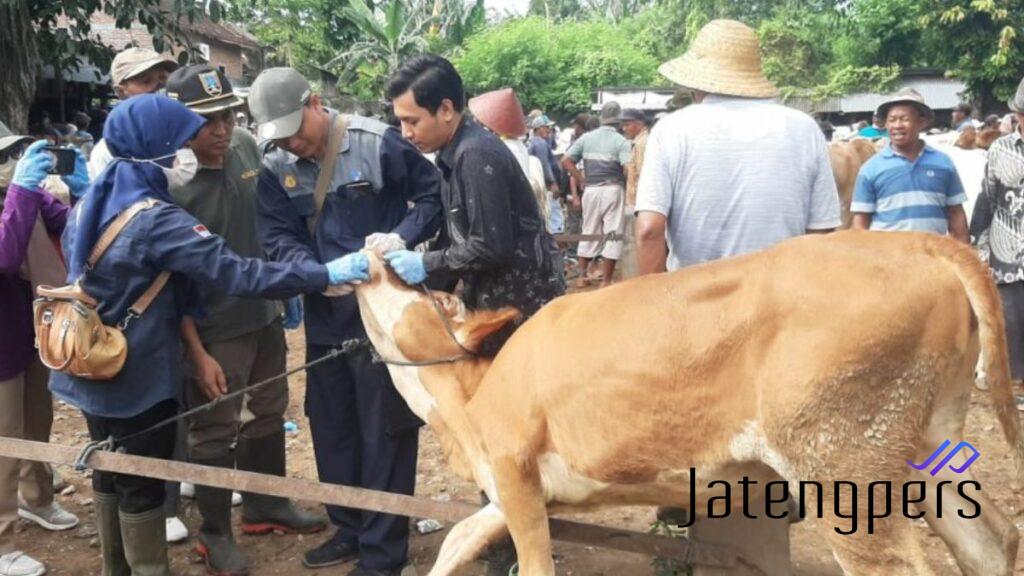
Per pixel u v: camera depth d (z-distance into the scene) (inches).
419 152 176.9
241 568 189.6
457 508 148.8
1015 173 250.2
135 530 168.4
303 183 173.9
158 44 369.1
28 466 205.3
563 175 538.6
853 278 111.2
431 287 172.7
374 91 975.6
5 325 183.3
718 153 149.4
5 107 365.7
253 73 1068.5
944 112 1073.5
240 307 188.5
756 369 114.4
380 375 174.1
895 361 109.9
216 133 178.5
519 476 132.7
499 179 152.6
